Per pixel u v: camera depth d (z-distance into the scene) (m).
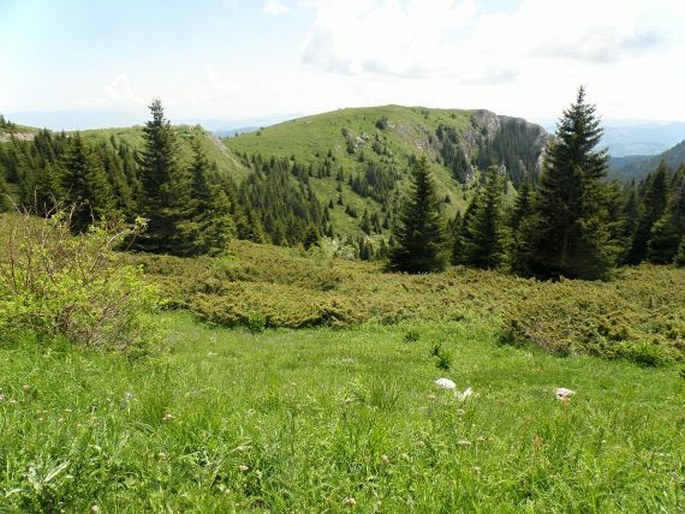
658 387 11.19
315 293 26.77
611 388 11.15
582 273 36.41
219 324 19.67
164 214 43.88
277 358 13.02
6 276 8.52
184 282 25.39
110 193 58.91
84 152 52.12
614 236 56.44
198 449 4.03
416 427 5.11
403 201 47.00
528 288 25.91
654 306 21.17
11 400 4.67
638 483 3.98
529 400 9.23
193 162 50.81
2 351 6.83
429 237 45.28
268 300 22.08
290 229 146.00
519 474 4.04
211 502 3.36
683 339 14.87
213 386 6.72
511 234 46.81
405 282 30.20
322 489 3.69
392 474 3.94
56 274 8.63
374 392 6.95
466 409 6.49
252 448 4.09
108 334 9.16
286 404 5.83
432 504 3.46
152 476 3.62
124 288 9.34
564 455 4.50
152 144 44.72
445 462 4.16
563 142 37.81
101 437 3.94
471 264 49.31
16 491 3.13
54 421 4.27
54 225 9.35
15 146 115.19
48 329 8.29
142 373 7.32
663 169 66.62
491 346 15.72
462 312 19.94
